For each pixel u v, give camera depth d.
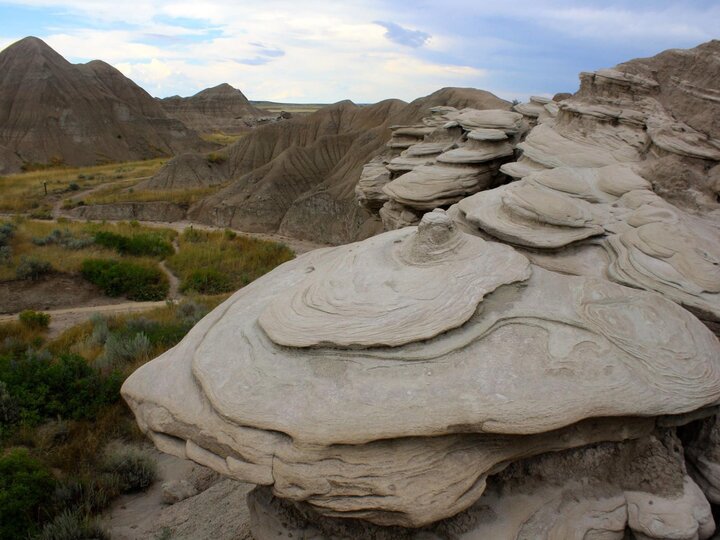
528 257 8.73
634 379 5.88
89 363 13.56
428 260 7.37
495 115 15.37
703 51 12.58
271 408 5.67
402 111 42.78
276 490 5.38
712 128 11.48
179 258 25.55
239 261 26.06
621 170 10.85
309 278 7.84
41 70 66.69
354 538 6.13
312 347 6.22
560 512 5.96
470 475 5.41
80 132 64.44
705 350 6.34
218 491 9.11
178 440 6.18
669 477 6.15
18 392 11.46
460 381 5.73
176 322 16.94
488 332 6.30
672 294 7.27
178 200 42.91
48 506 8.85
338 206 36.25
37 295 20.22
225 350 6.76
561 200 9.23
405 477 5.25
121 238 26.27
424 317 6.32
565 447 5.91
